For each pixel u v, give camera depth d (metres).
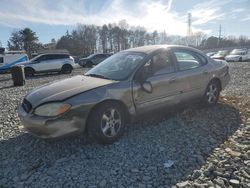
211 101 6.10
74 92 4.16
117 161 3.82
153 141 4.44
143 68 4.79
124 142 4.44
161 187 3.16
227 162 3.63
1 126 5.71
